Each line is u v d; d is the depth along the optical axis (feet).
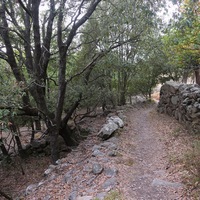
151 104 80.74
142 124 41.93
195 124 28.63
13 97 24.16
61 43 31.09
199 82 49.01
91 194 17.24
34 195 22.24
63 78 32.71
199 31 22.53
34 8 28.71
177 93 39.06
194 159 19.35
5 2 29.09
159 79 82.74
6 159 40.45
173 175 18.57
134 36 35.88
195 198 14.26
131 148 27.81
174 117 40.11
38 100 32.27
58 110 33.24
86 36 42.57
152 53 51.31
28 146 44.80
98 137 37.01
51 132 33.86
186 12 21.57
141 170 20.90
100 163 22.59
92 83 48.16
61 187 21.29
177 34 24.76
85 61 43.83
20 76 31.78
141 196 15.90
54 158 34.01
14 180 33.91
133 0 30.71
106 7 37.35
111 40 37.27
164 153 24.70
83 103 45.39
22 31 32.01
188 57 27.86
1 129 20.43
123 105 73.82
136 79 79.20
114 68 44.09
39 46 30.35
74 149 35.91
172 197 15.20
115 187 17.52
